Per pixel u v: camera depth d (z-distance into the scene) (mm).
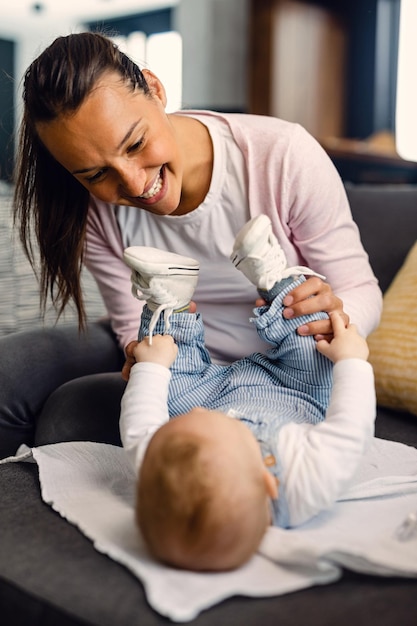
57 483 1105
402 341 1430
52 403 1385
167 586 813
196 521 817
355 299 1253
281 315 1114
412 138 4703
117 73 1064
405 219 1709
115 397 1356
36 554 912
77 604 812
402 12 4711
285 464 933
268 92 4637
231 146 1282
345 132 5129
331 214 1268
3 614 867
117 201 1149
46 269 1385
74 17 7797
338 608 794
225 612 787
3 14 7738
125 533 941
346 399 978
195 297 1402
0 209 1872
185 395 1150
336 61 5008
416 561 850
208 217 1307
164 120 1114
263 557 889
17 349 1441
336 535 918
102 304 1989
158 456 871
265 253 1090
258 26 4633
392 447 1202
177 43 7129
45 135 1096
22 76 1214
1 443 1414
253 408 1070
